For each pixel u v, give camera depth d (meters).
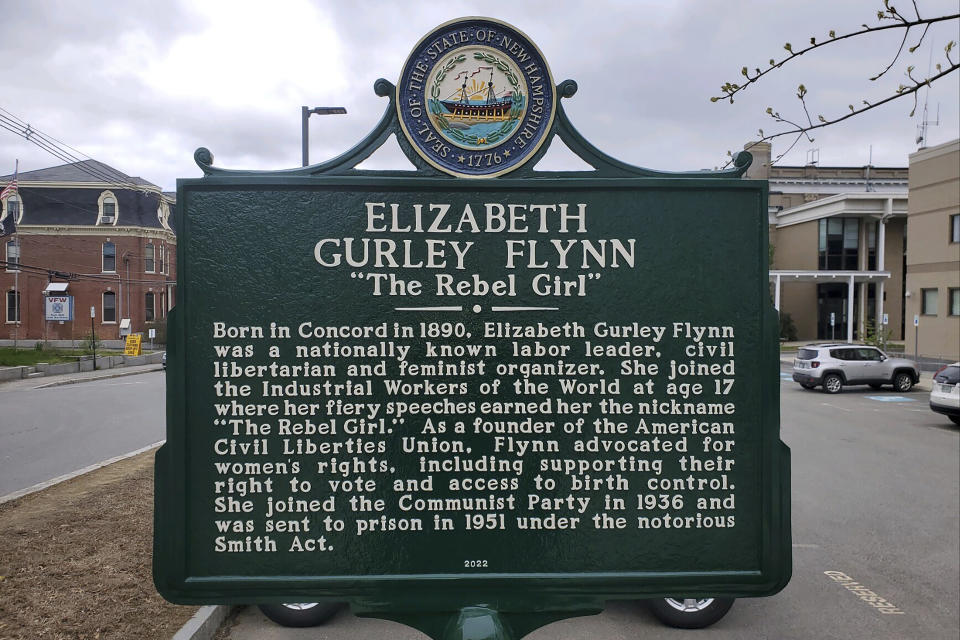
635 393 2.48
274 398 2.44
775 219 51.50
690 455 2.48
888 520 7.91
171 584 2.37
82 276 36.59
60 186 45.78
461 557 2.44
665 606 5.26
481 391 2.47
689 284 2.49
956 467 10.75
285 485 2.42
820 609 5.59
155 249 47.06
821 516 8.07
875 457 11.54
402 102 2.46
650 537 2.46
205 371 2.43
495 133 2.47
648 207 2.49
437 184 2.46
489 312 2.48
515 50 2.46
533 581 2.41
